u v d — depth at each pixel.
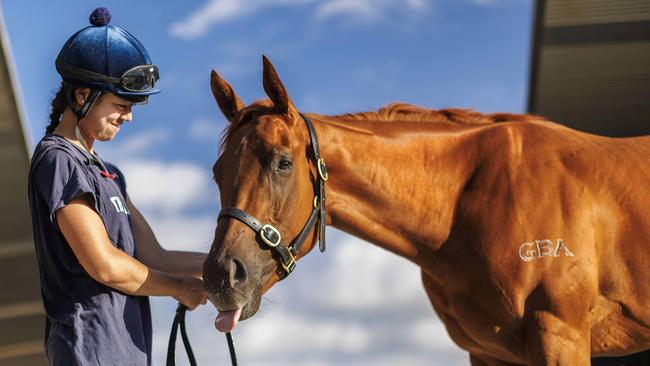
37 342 10.30
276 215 2.98
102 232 2.63
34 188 2.67
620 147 3.56
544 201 3.38
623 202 3.44
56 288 2.69
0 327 10.09
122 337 2.67
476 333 3.45
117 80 2.71
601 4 7.18
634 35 7.34
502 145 3.49
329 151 3.27
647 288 3.43
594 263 3.38
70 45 2.72
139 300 2.79
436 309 3.71
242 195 2.94
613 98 7.93
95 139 2.80
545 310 3.29
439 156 3.48
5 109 8.20
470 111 3.69
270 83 3.09
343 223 3.39
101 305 2.65
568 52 7.54
